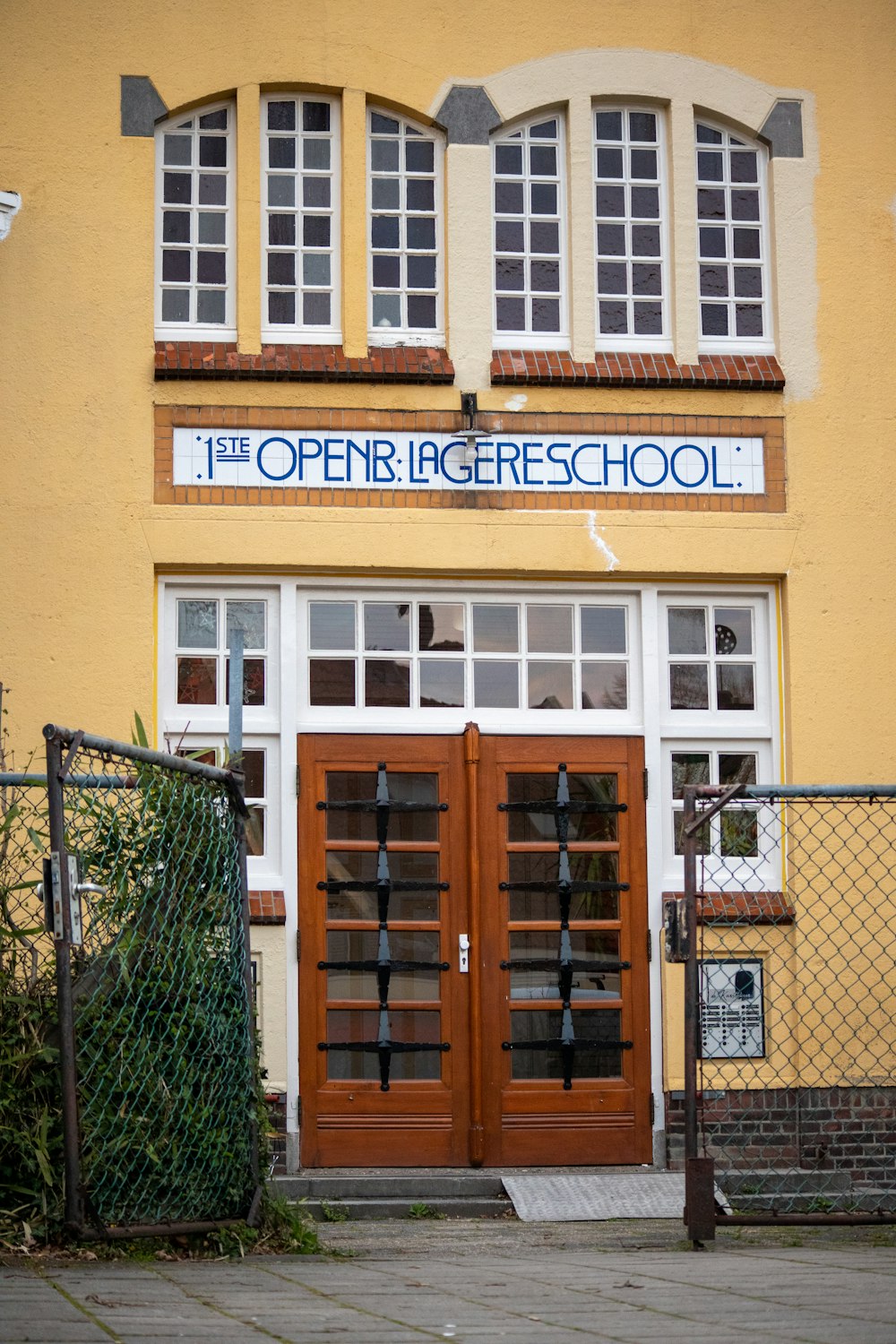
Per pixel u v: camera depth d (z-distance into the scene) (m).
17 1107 6.37
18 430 10.07
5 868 6.92
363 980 10.17
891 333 10.84
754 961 10.32
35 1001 6.53
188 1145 6.65
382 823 10.27
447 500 10.39
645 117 11.02
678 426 10.61
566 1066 10.20
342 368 10.33
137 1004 6.43
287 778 10.20
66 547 10.04
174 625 10.27
